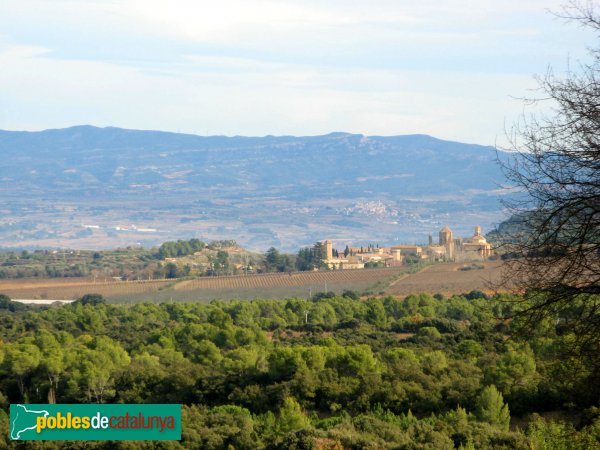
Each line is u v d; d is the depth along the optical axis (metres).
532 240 14.84
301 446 50.59
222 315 121.44
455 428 50.84
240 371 75.38
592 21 14.67
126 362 88.25
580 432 18.20
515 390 55.44
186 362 88.44
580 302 15.17
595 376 15.21
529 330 15.43
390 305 136.38
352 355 71.50
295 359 72.19
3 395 81.12
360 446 50.12
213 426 61.19
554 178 14.57
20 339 102.69
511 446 44.66
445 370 69.25
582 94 14.62
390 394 64.38
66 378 79.25
